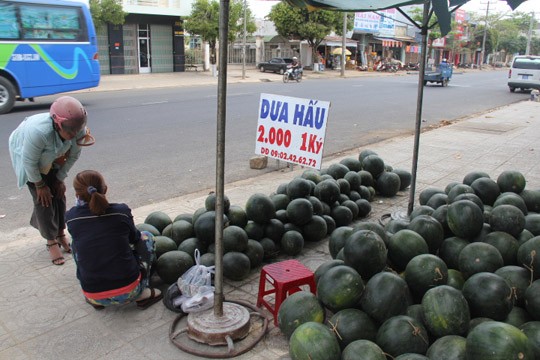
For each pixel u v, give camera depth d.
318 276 3.55
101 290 3.50
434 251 3.94
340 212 5.41
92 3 27.08
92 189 3.44
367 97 20.91
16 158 4.28
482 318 3.00
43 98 18.08
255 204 4.58
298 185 5.11
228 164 8.51
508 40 85.56
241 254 4.20
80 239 3.45
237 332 3.29
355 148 10.12
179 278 3.77
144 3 31.23
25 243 5.02
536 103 20.33
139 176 7.66
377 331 3.05
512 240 3.66
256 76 33.84
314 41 41.44
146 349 3.28
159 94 20.00
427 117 15.27
